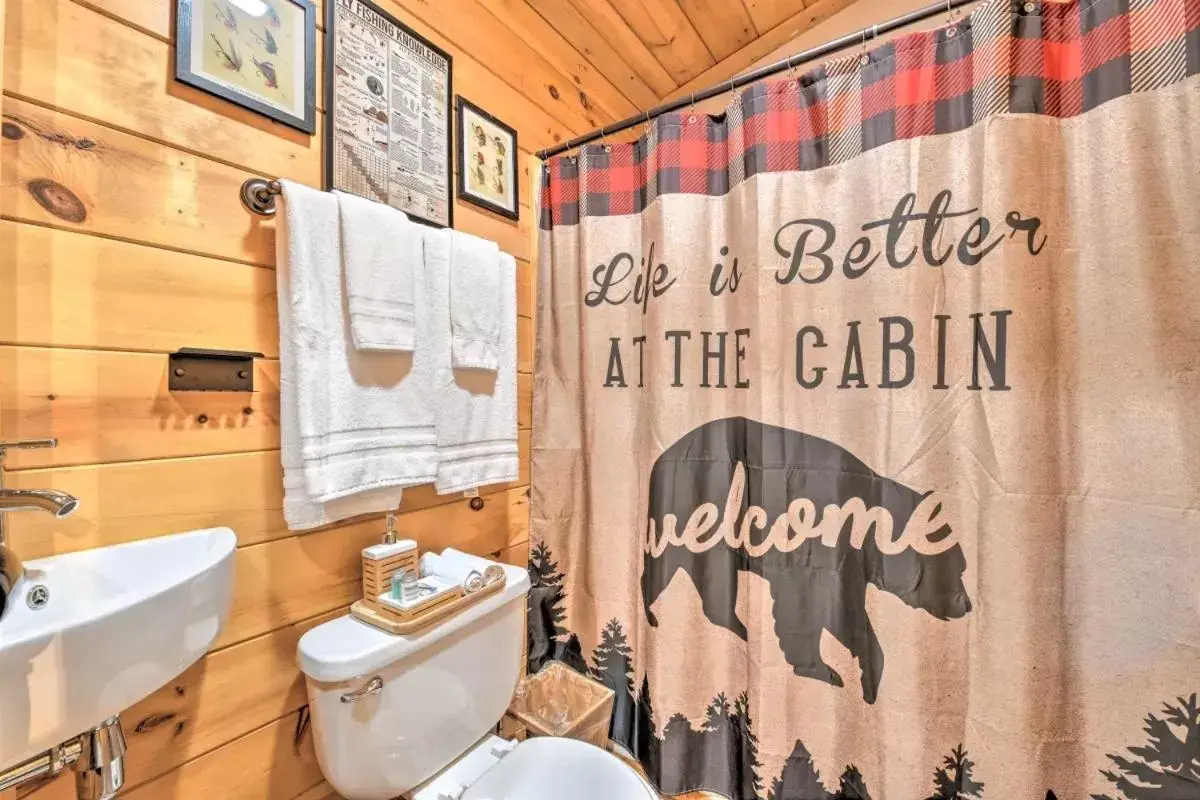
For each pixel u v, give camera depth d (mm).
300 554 949
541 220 1530
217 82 837
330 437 889
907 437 1029
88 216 713
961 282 966
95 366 719
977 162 944
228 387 846
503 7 1414
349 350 926
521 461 1497
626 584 1396
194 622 635
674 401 1279
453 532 1280
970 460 958
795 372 1150
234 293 860
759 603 1170
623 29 1617
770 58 1822
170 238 788
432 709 948
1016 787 875
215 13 841
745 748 1204
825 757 1118
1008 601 893
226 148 854
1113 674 845
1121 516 842
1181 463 798
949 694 987
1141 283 826
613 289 1414
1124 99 839
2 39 610
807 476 1141
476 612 1011
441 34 1243
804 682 1138
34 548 668
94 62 719
